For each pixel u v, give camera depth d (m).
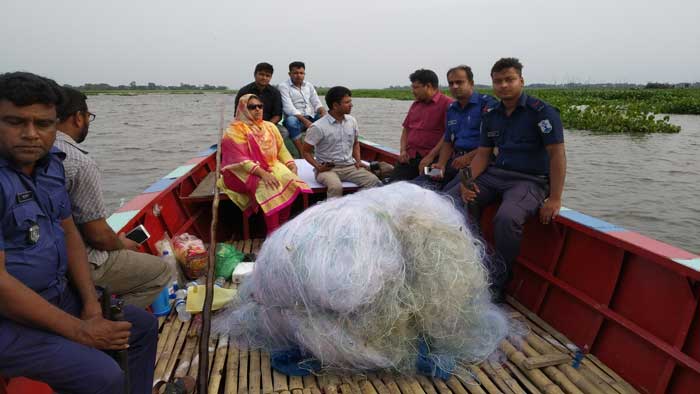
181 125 25.03
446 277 2.36
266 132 4.46
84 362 1.70
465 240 2.56
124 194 9.42
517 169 3.52
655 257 2.42
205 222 4.98
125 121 28.20
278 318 2.48
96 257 2.53
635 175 10.40
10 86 1.64
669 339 2.39
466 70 4.32
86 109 2.61
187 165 5.51
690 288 2.31
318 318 2.31
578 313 2.96
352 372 2.47
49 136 1.76
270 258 2.42
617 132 18.78
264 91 7.06
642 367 2.48
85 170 2.35
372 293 2.23
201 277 3.64
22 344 1.64
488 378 2.52
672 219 7.59
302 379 2.50
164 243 3.44
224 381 2.55
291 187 4.30
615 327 2.69
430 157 4.77
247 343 2.78
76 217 2.40
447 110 4.62
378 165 5.57
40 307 1.63
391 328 2.29
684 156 12.79
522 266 3.52
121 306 1.94
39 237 1.78
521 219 3.18
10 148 1.69
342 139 4.93
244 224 4.58
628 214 7.84
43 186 1.88
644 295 2.57
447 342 2.50
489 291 3.09
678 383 2.29
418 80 4.89
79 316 2.06
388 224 2.41
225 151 4.34
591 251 2.96
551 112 3.23
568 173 10.66
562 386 2.47
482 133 3.72
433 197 2.75
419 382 2.47
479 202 3.66
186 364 2.63
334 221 2.36
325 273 2.21
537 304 3.26
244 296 2.94
